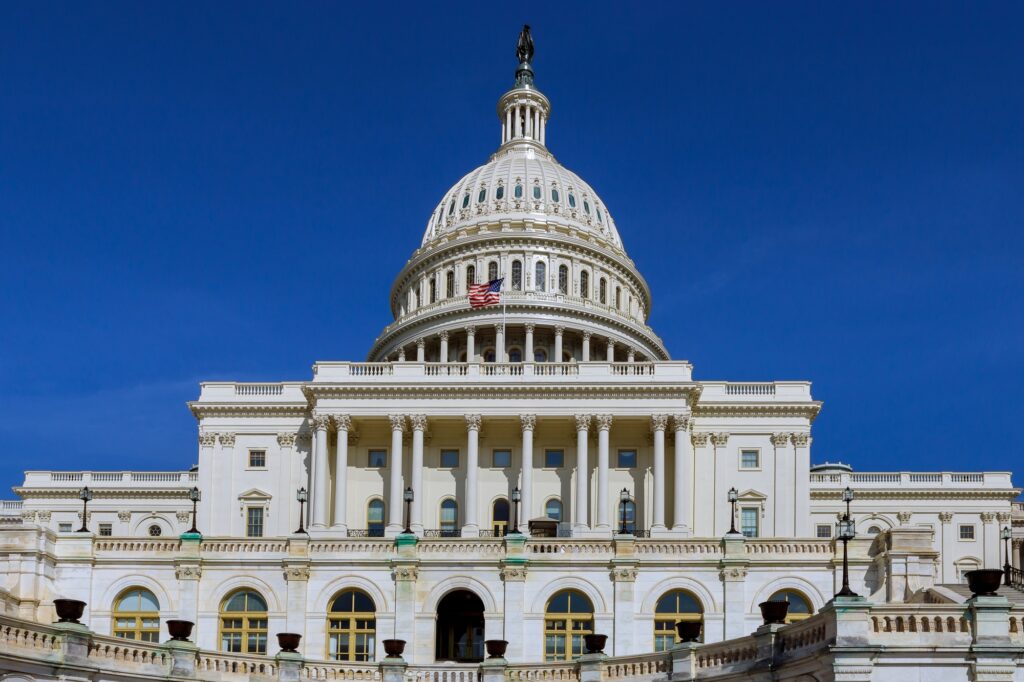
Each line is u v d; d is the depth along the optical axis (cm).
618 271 12631
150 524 10600
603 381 8844
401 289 13025
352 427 9006
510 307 11369
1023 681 3247
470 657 5469
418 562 5434
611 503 8900
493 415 8838
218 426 9244
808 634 3516
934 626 3334
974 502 10612
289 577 5422
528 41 14650
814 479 10788
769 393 9231
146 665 3931
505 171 13100
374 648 5369
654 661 4125
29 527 5375
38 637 3644
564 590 5403
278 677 4256
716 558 5406
